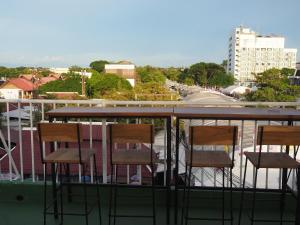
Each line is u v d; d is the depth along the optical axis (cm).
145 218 336
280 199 341
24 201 378
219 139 270
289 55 10056
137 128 278
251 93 4056
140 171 381
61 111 314
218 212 348
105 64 7212
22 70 7294
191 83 8594
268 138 267
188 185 307
